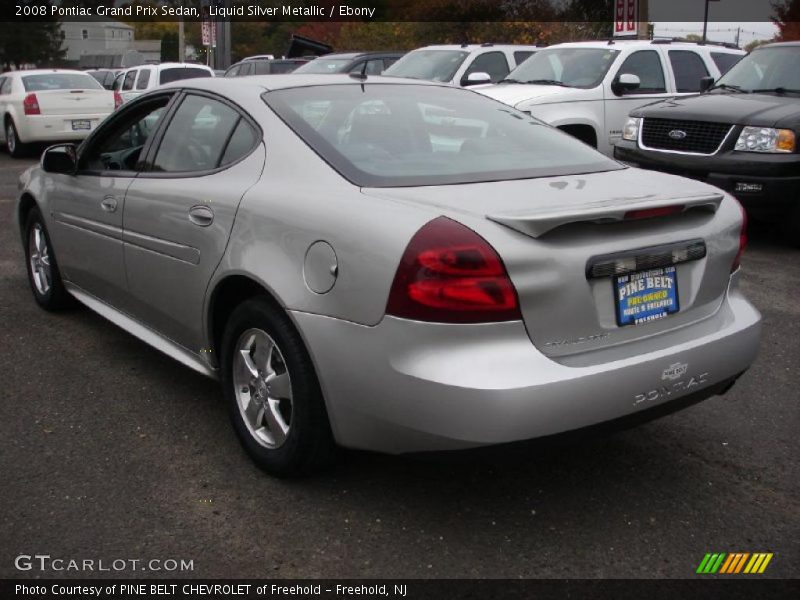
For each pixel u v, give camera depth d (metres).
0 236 8.12
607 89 9.90
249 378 3.44
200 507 3.19
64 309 5.64
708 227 3.22
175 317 3.90
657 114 8.08
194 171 3.81
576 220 2.76
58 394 4.26
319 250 2.98
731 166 7.44
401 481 3.38
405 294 2.71
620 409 2.88
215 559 2.87
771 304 5.96
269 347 3.31
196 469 3.48
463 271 2.67
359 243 2.85
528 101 9.37
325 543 2.97
